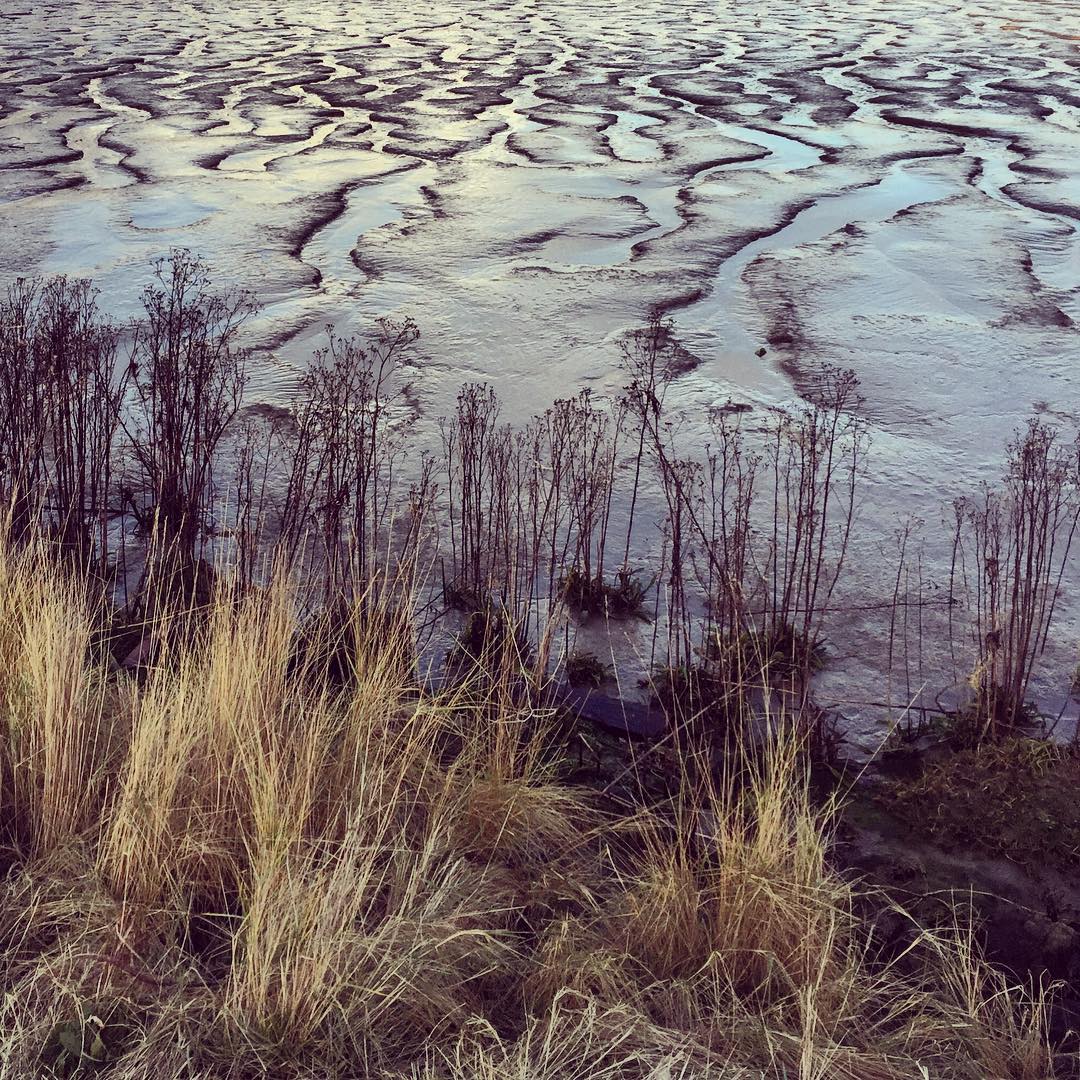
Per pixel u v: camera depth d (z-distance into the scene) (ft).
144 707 9.98
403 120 44.93
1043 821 10.61
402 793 10.47
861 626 14.21
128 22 74.64
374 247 29.50
